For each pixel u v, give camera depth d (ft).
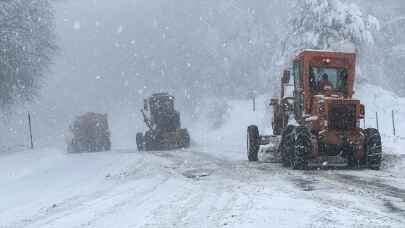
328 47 120.78
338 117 46.96
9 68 116.98
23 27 118.73
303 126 47.09
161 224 24.41
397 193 31.81
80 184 44.68
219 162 58.90
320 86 51.13
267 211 26.09
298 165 46.50
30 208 32.65
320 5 123.34
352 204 27.94
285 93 58.03
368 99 124.67
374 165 46.11
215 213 26.45
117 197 34.42
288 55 126.72
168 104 111.86
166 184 39.68
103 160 70.79
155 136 109.50
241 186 36.04
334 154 47.93
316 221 23.62
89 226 25.25
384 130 105.19
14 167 71.26
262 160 56.59
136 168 54.80
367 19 123.24
